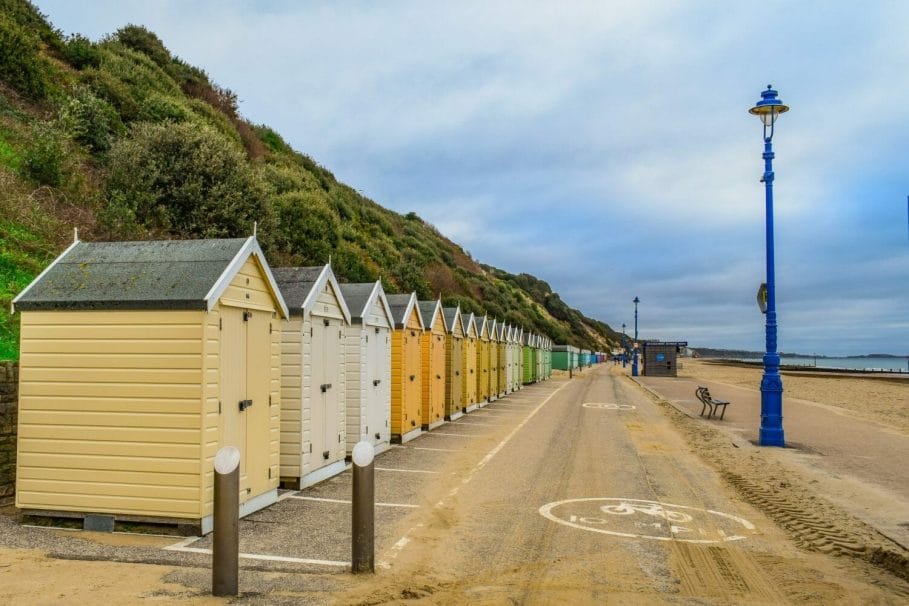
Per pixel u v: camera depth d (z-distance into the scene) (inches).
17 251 467.5
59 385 289.9
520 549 271.7
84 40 1029.8
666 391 1354.6
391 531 295.9
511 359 1341.0
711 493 390.6
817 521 325.7
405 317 593.3
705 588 229.8
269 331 341.4
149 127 765.9
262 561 246.4
